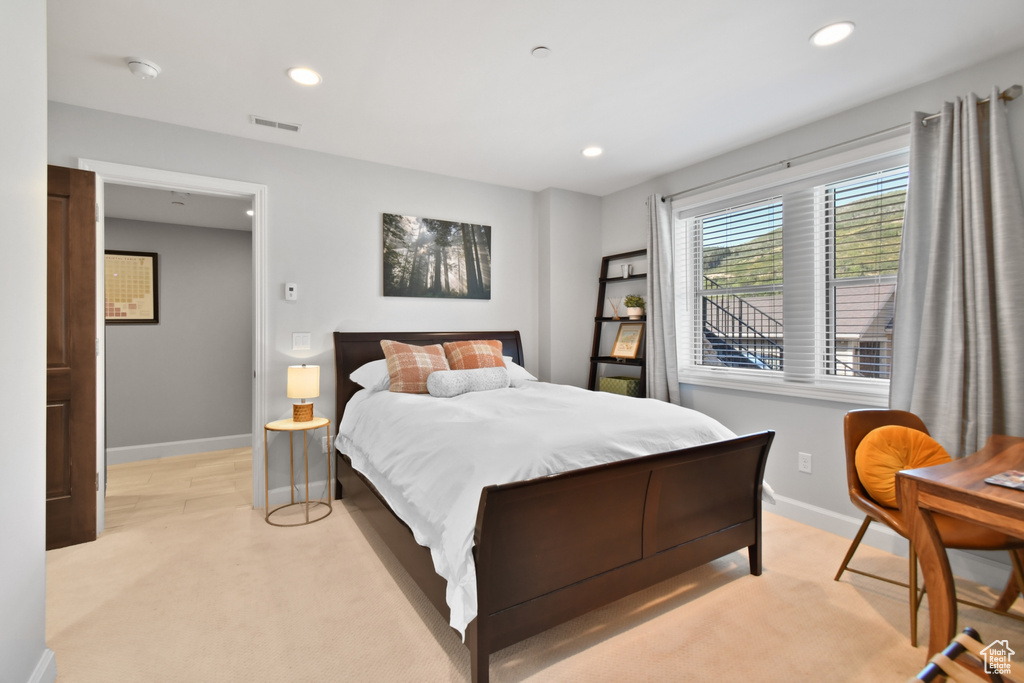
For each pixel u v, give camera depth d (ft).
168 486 11.82
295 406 9.93
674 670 5.38
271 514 9.97
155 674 5.27
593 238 14.26
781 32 6.54
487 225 13.14
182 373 14.99
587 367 14.12
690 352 12.13
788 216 9.93
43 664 4.95
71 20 6.22
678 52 7.02
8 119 4.29
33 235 4.85
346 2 5.92
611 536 5.89
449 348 11.50
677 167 11.93
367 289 11.48
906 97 8.04
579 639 5.94
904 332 7.65
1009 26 6.35
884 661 5.50
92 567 7.68
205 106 8.68
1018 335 6.59
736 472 7.18
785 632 6.04
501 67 7.43
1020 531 4.20
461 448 6.04
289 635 5.98
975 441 6.89
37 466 4.92
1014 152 6.85
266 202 10.30
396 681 5.24
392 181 11.78
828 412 9.08
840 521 8.81
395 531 6.93
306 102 8.54
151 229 14.58
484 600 4.84
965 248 6.99
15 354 4.42
